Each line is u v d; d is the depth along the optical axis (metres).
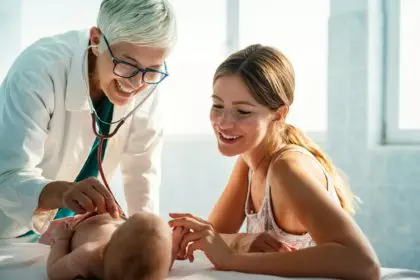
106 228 1.19
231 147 1.35
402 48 3.25
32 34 3.93
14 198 1.44
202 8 4.04
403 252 3.03
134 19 1.35
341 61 3.25
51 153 1.67
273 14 3.74
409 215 3.01
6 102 1.55
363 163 3.17
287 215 1.29
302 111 3.62
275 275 1.13
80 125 1.67
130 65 1.40
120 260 0.97
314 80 3.59
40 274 1.20
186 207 4.03
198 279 1.11
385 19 3.28
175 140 4.07
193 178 3.99
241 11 3.84
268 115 1.36
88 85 1.54
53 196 1.37
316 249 1.10
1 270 1.24
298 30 3.64
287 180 1.21
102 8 1.43
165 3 1.41
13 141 1.49
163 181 4.11
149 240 0.97
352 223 1.12
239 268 1.18
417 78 3.24
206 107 4.06
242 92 1.32
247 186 1.60
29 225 1.46
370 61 3.16
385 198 3.09
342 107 3.25
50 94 1.57
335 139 3.27
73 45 1.66
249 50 1.39
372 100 3.19
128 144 1.86
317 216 1.12
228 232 1.59
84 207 1.24
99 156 1.50
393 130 3.25
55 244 1.21
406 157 3.01
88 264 1.05
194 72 4.09
